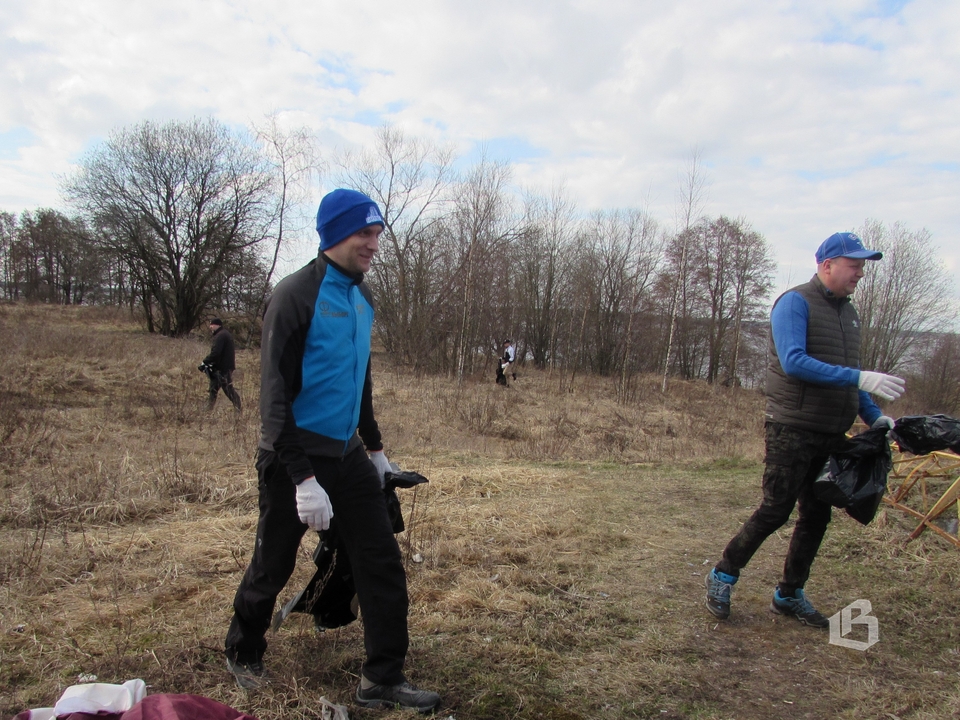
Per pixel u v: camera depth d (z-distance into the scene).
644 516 5.20
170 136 31.75
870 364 30.05
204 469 6.16
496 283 27.16
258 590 2.28
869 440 2.97
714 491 6.16
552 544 4.36
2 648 2.63
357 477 2.30
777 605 3.30
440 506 5.21
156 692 2.32
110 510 4.78
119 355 16.27
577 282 36.78
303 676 2.44
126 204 31.75
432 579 3.61
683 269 31.98
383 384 16.53
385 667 2.28
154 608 3.11
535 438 9.66
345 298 2.25
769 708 2.49
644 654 2.87
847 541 4.37
